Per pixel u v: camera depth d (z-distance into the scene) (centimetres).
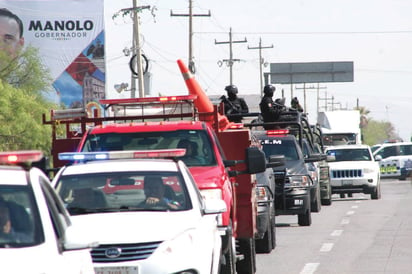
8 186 2333
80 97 18100
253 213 4453
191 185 3350
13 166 2450
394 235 6203
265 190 5225
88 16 18025
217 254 3359
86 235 2302
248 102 16875
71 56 18075
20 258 2111
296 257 5178
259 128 8512
